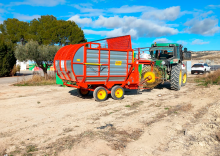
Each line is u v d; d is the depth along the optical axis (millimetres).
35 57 16859
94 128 4832
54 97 9062
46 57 17188
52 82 14367
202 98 8273
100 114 6129
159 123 5125
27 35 31359
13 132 4605
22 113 6266
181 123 5102
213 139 4078
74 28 29266
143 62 9656
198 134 4348
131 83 8938
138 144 3910
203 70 24281
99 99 8148
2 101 8094
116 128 4812
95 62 7863
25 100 8320
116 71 8383
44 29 29891
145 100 8328
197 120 5352
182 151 3615
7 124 5180
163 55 11602
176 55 10953
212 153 3521
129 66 8688
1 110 6633
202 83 13625
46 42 28188
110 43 8469
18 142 4047
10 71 22719
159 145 3865
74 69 7516
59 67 8633
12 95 9492
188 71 32031
